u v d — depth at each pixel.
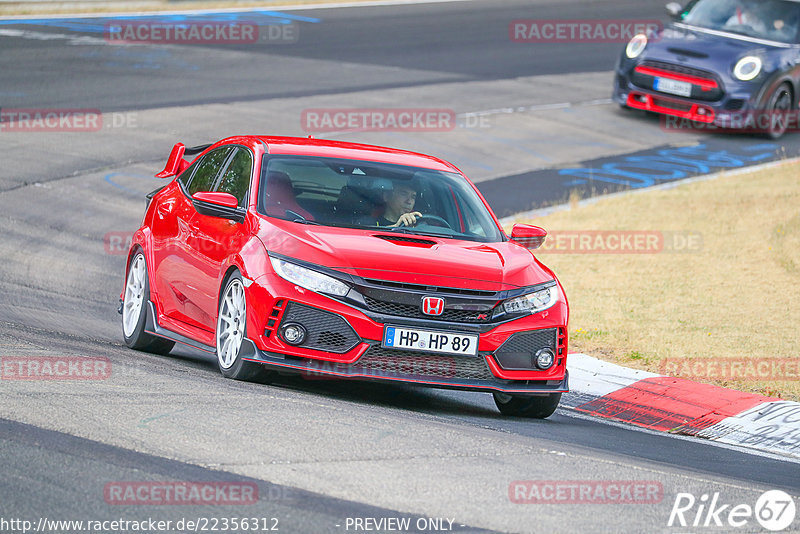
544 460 20.91
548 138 72.00
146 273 30.53
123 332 31.95
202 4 105.38
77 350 27.52
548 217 55.22
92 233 47.34
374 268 24.75
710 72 71.44
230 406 22.00
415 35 99.25
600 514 17.67
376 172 29.11
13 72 73.75
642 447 24.86
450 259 25.81
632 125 76.62
